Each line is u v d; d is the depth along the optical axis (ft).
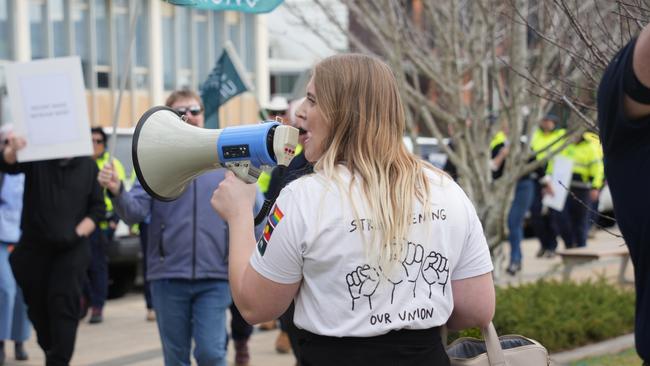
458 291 9.17
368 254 8.41
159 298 18.20
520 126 24.77
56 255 21.52
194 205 17.93
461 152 25.80
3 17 57.52
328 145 9.00
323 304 8.50
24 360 26.37
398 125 9.02
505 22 23.84
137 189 18.33
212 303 17.93
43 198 21.39
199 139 8.98
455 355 10.25
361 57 9.06
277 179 20.97
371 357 8.47
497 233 25.70
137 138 9.20
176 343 18.20
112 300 38.40
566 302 26.50
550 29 17.95
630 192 6.97
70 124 20.90
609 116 6.91
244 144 8.77
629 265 43.91
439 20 26.78
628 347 25.44
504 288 28.86
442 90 27.17
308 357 8.69
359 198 8.51
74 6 61.11
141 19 64.28
